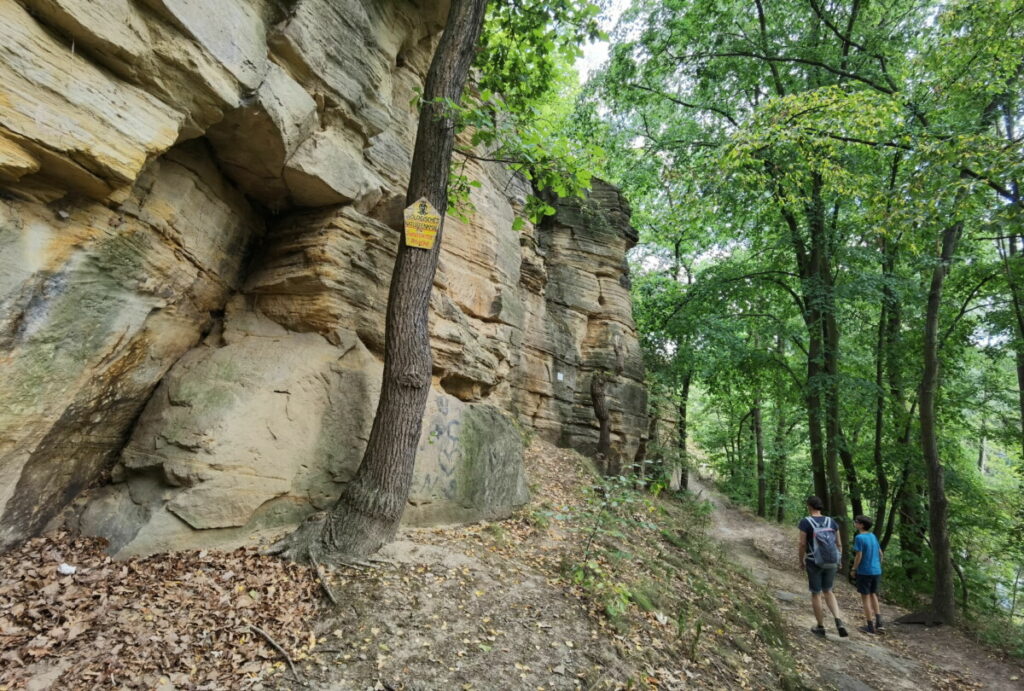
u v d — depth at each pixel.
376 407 6.59
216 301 6.57
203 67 4.52
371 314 7.07
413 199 5.98
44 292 4.18
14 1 3.48
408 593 4.61
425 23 8.16
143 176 5.01
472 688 3.77
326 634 3.99
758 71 16.11
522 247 13.43
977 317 13.41
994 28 8.48
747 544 16.02
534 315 13.81
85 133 3.88
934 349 10.73
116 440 5.49
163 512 4.86
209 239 6.12
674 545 9.09
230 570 4.57
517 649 4.35
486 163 10.95
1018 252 12.16
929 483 10.27
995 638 8.69
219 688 3.29
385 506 5.29
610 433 14.80
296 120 5.64
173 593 4.14
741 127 10.45
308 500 5.90
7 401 4.02
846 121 9.37
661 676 4.56
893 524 14.67
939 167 7.91
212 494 5.10
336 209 6.76
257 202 6.88
